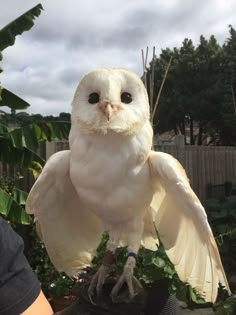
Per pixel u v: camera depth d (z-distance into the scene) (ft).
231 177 6.76
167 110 21.01
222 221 4.67
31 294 0.91
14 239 0.94
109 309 1.51
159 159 1.53
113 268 1.64
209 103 19.61
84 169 1.52
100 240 1.91
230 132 19.51
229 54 17.57
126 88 1.54
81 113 1.52
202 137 22.49
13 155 3.55
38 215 1.77
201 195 6.29
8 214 3.32
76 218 1.83
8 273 0.90
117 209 1.55
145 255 1.96
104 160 1.49
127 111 1.48
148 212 1.73
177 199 1.54
